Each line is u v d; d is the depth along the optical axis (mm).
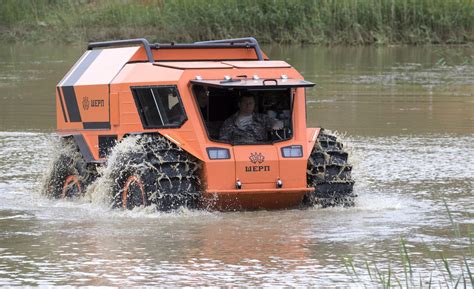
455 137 34906
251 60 24984
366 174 27953
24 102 44000
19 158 30766
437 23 69062
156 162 22078
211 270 17344
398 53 64688
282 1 71312
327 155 23250
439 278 16875
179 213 22031
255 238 19875
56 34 77438
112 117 23891
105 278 16812
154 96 23031
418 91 47219
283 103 23328
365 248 19031
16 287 16297
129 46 25109
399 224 21297
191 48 24609
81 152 24516
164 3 75750
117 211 22641
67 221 21688
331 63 58875
